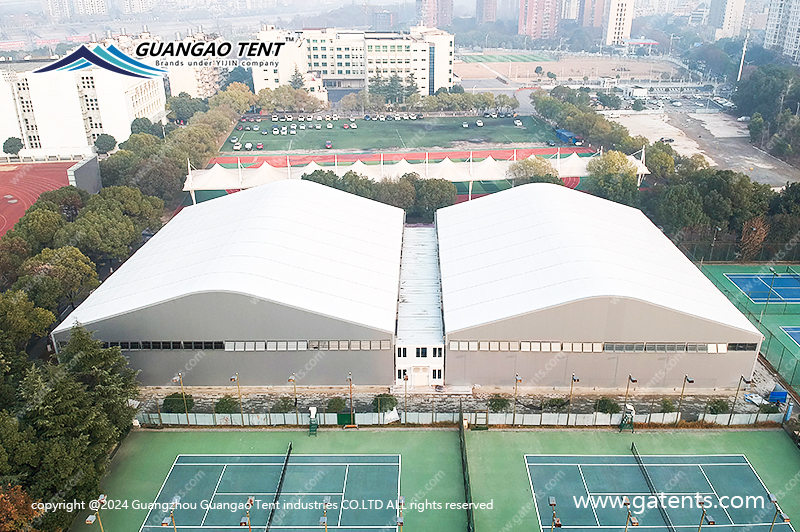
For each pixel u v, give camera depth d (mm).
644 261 94000
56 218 117000
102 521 63938
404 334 86250
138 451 74250
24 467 60875
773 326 102438
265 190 115938
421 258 110125
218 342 84125
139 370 80062
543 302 81812
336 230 104812
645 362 83500
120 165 158500
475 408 81812
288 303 81750
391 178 151500
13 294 89125
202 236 102438
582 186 171250
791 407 77000
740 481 68750
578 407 81250
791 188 132125
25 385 66562
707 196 130125
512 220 107500
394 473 70500
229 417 78312
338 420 78312
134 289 88938
